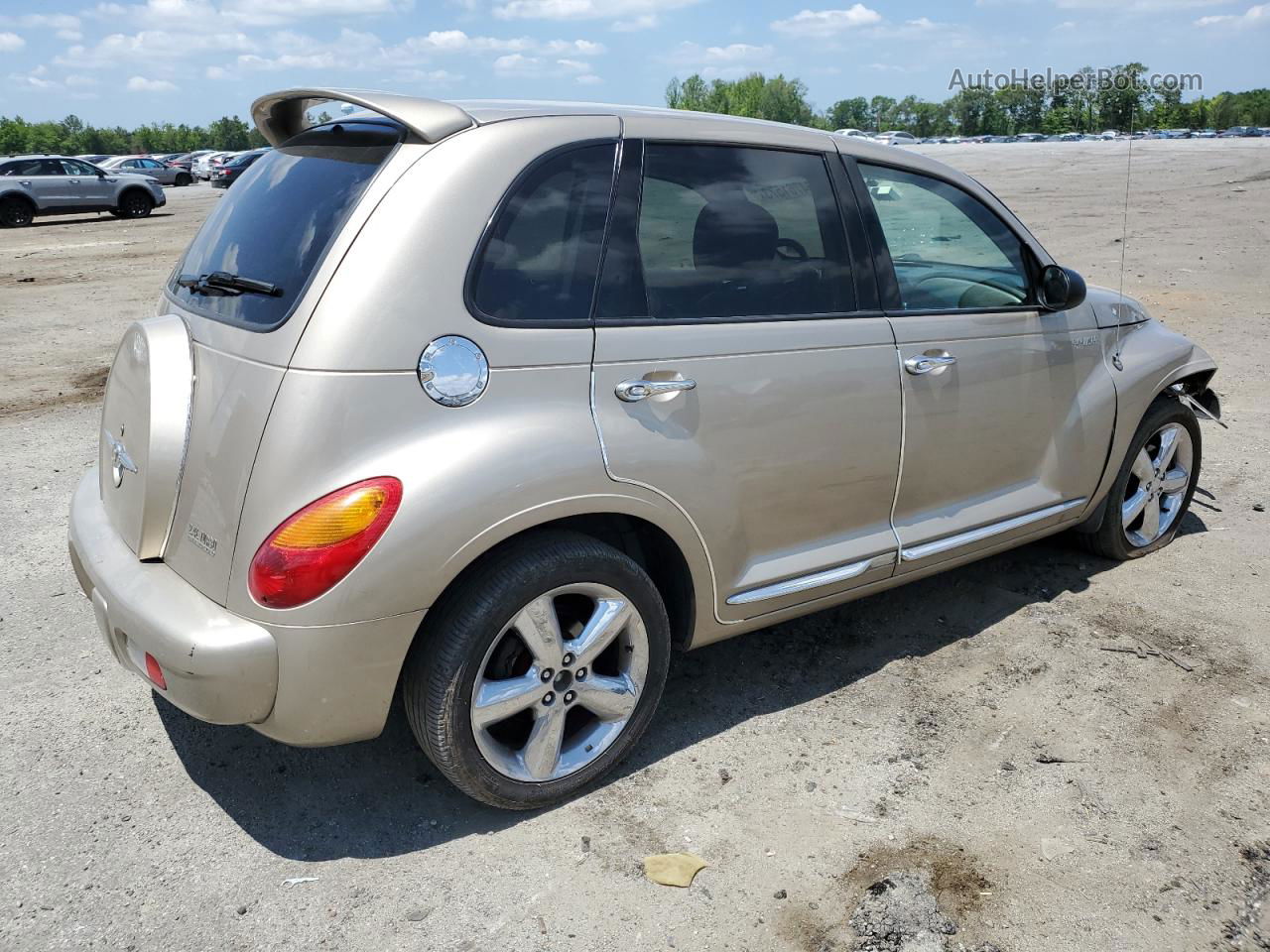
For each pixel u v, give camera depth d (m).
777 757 3.18
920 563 3.61
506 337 2.60
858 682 3.62
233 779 3.07
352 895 2.60
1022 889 2.62
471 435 2.52
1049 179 28.31
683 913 2.54
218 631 2.43
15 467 5.90
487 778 2.74
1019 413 3.80
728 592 3.12
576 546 2.73
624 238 2.84
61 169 23.69
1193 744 3.25
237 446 2.47
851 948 2.44
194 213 26.20
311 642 2.42
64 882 2.63
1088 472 4.15
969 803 2.96
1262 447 6.15
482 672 2.65
